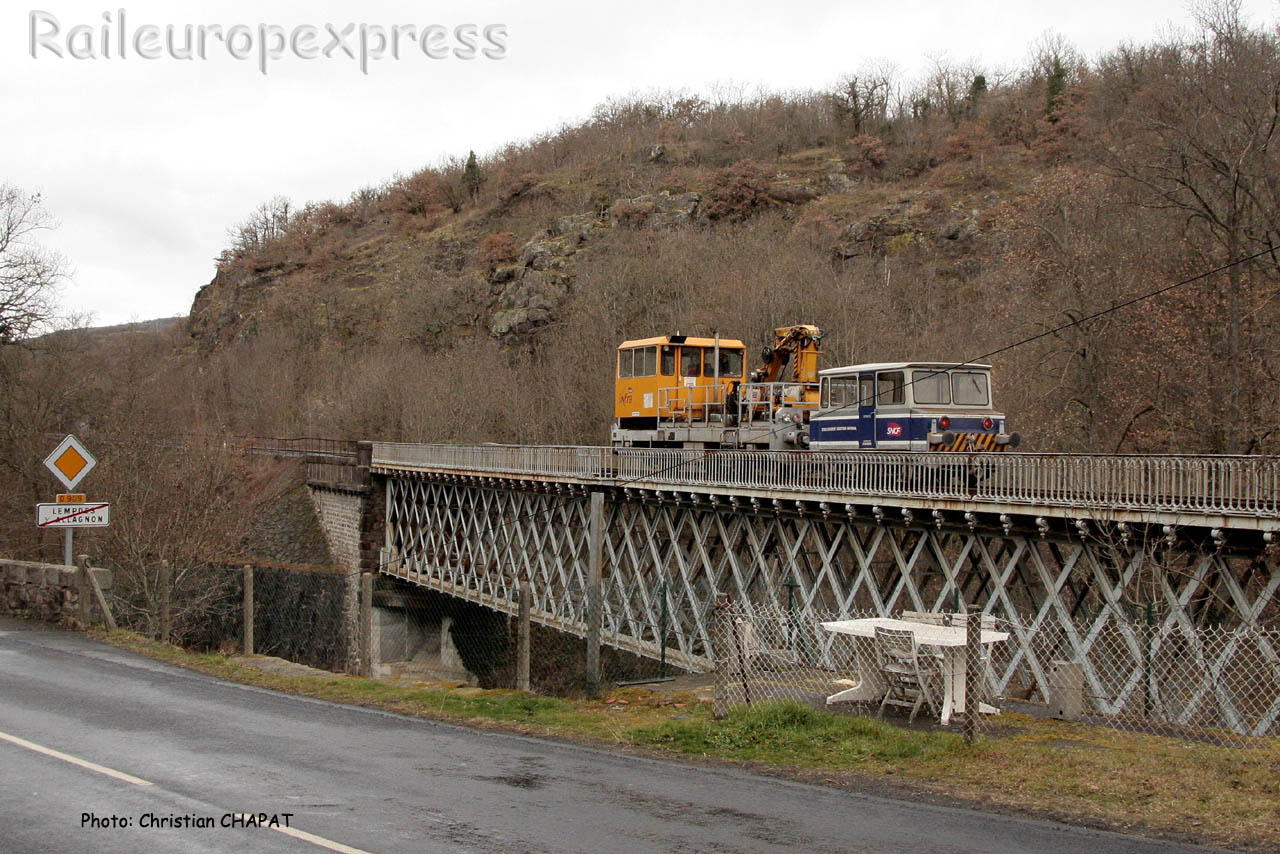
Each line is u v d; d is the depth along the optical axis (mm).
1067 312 35156
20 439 48562
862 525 23656
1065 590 23969
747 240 74500
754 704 13328
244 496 54625
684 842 8133
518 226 105188
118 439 46000
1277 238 30219
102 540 36625
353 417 71000
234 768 10273
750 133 115375
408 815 8750
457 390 65750
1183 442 33094
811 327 31422
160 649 18594
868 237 80500
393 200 130500
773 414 29203
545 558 39000
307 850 7727
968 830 8531
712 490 27453
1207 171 31391
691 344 34219
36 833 8078
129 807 8805
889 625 13508
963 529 21078
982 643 12688
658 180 105125
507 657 39688
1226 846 8195
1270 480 16234
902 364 24109
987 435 24094
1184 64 35438
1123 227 36438
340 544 51219
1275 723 17422
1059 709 13523
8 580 22234
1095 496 18484
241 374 87562
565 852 7840
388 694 15203
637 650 30516
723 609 12992
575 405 61812
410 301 90250
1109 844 8203
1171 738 12172
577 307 71812
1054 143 86688
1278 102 29672
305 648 38031
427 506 45281
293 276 115250
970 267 70438
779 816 8898
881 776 10289
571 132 130375
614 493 32062
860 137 105375
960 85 117125
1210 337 32688
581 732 12609
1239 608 17250
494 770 10539
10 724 12055
